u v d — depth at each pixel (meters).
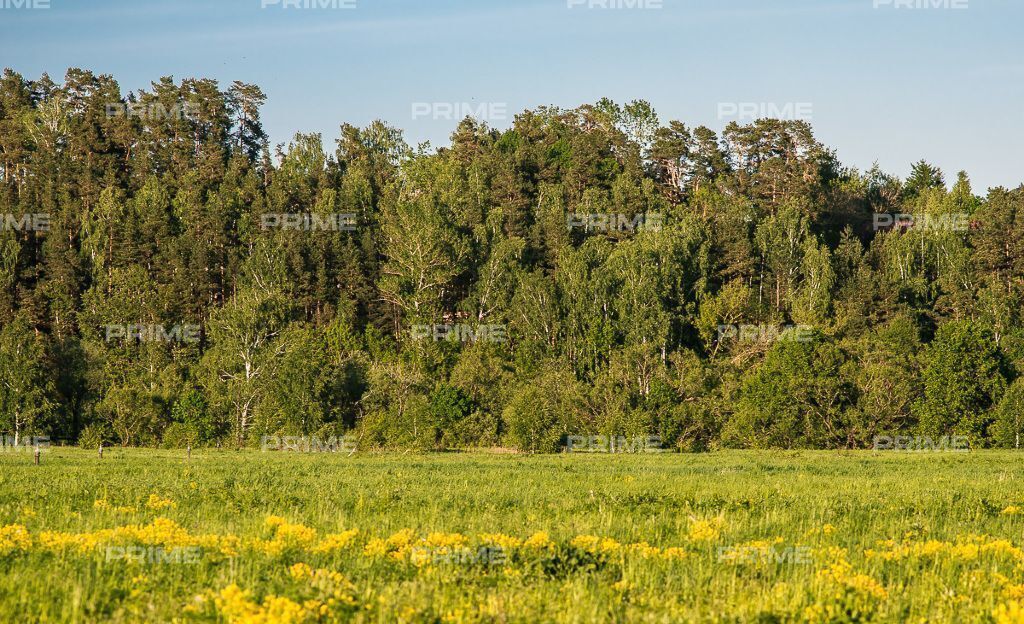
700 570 23.00
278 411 92.12
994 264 125.12
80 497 38.53
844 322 111.06
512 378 104.81
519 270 123.94
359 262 132.00
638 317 109.50
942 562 25.06
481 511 35.28
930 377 95.12
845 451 88.69
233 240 139.00
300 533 26.41
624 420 93.19
